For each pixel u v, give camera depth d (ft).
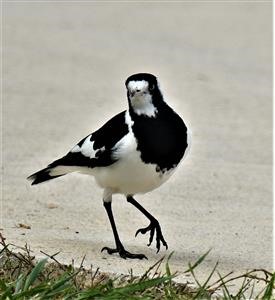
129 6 109.70
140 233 39.63
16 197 43.47
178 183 47.98
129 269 33.76
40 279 31.94
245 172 50.98
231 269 34.99
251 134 60.03
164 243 37.06
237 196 46.16
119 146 34.71
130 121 35.06
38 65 77.46
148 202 44.27
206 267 35.17
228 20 103.04
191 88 72.69
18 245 35.40
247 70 80.84
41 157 51.39
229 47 90.02
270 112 66.54
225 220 41.78
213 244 38.22
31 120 59.82
